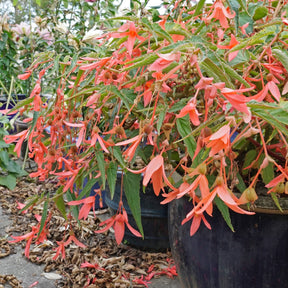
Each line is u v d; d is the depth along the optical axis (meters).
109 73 0.78
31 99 0.91
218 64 0.62
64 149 1.03
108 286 1.51
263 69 0.85
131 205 0.93
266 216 0.93
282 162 0.98
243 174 1.00
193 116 0.59
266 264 0.95
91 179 0.92
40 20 3.05
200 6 0.88
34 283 1.53
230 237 0.97
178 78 0.82
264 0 0.96
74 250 1.80
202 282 1.06
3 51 3.29
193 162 0.76
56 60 0.92
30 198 1.04
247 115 0.56
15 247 1.84
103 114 1.04
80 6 3.13
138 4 1.64
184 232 1.09
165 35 0.70
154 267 1.68
